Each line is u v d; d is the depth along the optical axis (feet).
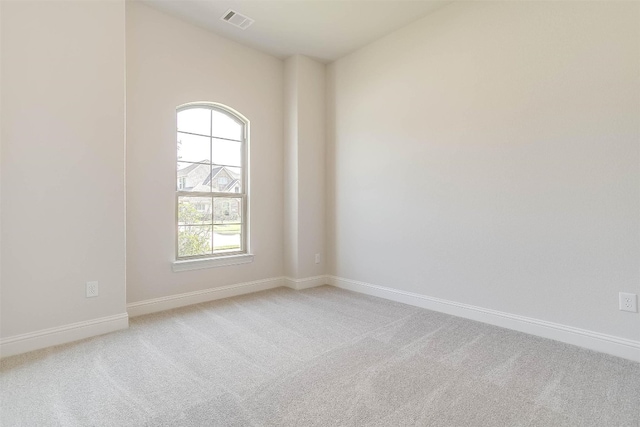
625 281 6.82
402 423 4.77
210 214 11.56
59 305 7.58
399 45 11.02
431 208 10.21
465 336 8.04
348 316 9.58
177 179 10.71
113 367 6.43
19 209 7.07
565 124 7.57
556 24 7.67
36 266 7.29
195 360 6.74
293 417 4.90
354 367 6.46
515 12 8.34
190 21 10.61
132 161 9.56
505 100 8.55
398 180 11.11
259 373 6.21
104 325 8.19
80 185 7.84
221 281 11.59
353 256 12.65
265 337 7.97
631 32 6.72
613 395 5.47
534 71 8.03
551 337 7.82
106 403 5.23
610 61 6.96
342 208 13.05
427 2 9.57
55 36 7.48
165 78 10.19
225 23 10.71
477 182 9.13
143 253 9.79
